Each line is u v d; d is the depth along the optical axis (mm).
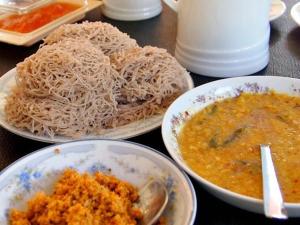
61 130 406
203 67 510
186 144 382
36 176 345
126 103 450
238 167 350
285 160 356
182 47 522
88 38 487
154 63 462
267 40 520
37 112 405
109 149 363
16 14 683
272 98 435
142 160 353
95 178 338
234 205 314
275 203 288
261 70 526
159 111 442
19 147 408
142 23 686
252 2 471
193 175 315
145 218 314
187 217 288
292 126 400
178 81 464
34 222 307
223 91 434
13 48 606
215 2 467
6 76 492
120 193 328
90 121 420
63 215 299
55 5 722
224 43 490
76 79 412
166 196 316
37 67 418
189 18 493
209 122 409
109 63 439
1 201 323
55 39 497
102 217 304
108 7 702
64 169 354
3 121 420
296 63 544
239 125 404
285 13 699
